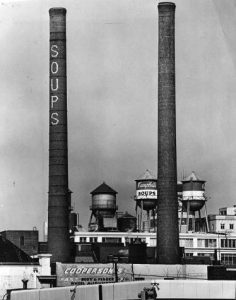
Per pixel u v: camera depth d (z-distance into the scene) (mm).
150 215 155250
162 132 104000
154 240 145125
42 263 93938
